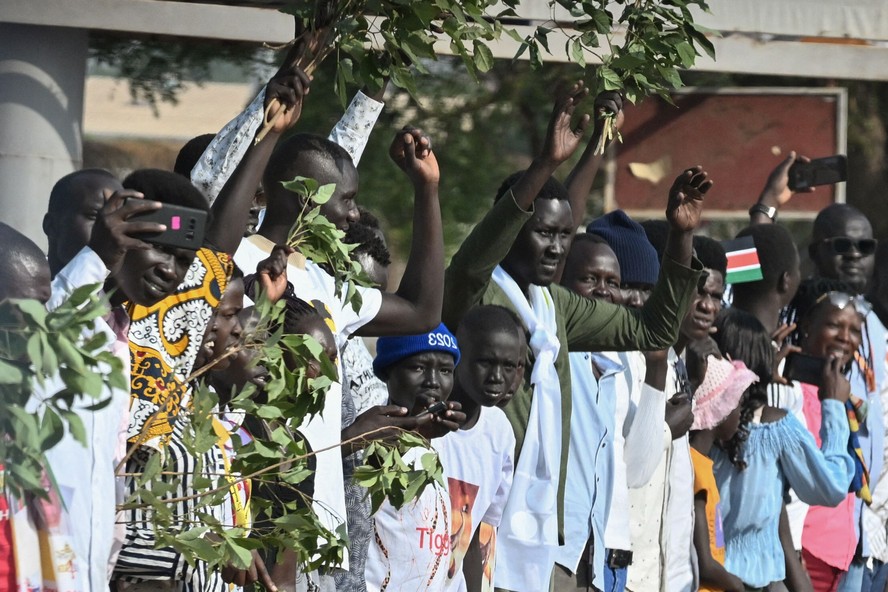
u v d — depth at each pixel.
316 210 13.34
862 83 41.34
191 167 16.12
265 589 12.45
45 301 10.93
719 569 21.00
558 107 16.53
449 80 37.06
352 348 16.58
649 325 18.64
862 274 28.28
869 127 41.66
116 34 22.92
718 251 20.98
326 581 14.50
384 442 13.44
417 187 15.44
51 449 10.10
